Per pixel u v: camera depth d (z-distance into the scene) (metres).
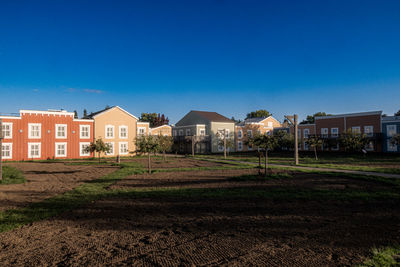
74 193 10.41
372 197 9.22
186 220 6.78
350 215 7.08
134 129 40.00
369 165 20.84
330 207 7.95
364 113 37.78
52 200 9.16
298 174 15.75
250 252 4.77
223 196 9.65
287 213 7.32
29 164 25.19
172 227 6.24
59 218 7.08
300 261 4.36
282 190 10.66
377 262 4.23
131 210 7.82
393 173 15.33
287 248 4.91
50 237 5.67
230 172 17.16
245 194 9.95
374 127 36.72
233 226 6.25
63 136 34.03
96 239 5.53
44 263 4.44
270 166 20.80
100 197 9.66
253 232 5.81
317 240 5.29
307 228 6.04
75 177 15.48
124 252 4.85
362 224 6.30
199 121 51.09
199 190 10.84
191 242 5.29
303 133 45.69
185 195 9.84
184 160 29.05
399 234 5.57
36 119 32.25
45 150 32.72
